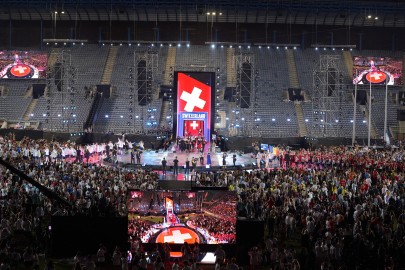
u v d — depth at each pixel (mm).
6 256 33781
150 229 40344
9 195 47375
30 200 46281
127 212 40875
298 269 32656
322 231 40031
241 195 47688
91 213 41344
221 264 34250
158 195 41031
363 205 44750
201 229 40469
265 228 44875
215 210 40906
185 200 41000
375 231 39438
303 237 40125
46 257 39562
